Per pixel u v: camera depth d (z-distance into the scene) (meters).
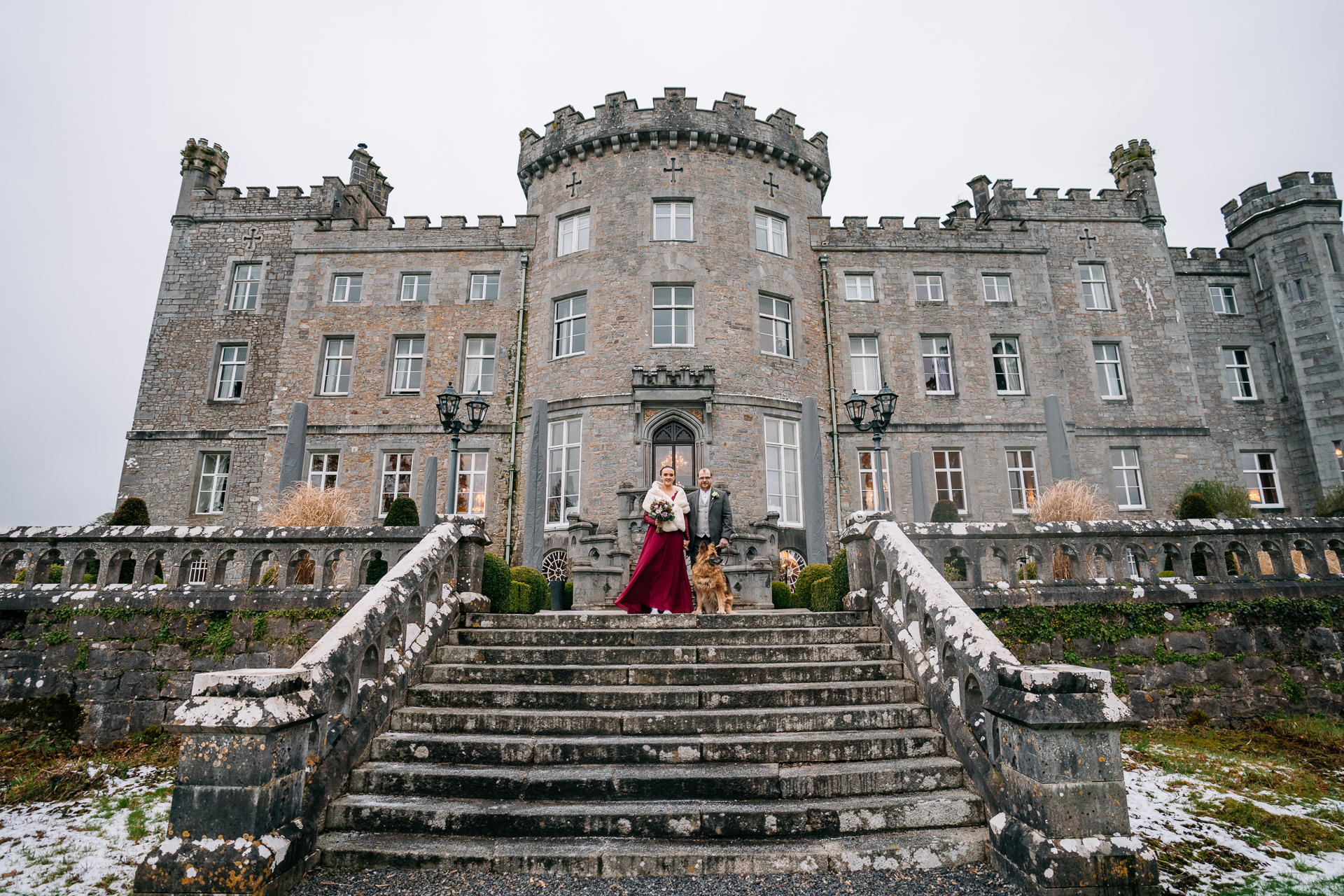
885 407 11.60
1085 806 3.75
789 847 4.11
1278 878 4.09
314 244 19.80
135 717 7.38
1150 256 20.56
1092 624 7.33
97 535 7.93
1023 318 19.67
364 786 4.67
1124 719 3.79
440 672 6.02
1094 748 3.83
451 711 5.33
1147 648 7.34
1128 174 21.39
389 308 19.38
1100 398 19.48
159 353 19.67
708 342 17.39
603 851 4.04
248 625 7.45
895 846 4.11
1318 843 4.59
